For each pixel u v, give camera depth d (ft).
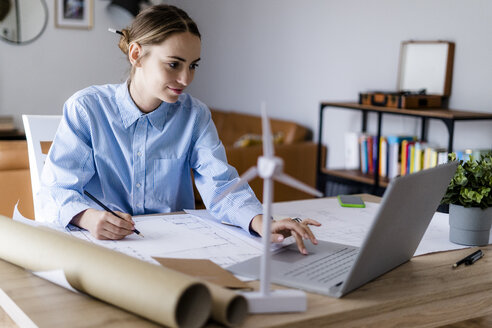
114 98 5.14
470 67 10.85
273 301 2.80
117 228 4.00
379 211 2.87
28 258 3.29
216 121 17.52
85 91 5.11
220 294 2.61
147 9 4.67
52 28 17.31
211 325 2.64
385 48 12.53
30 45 17.07
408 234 3.46
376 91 12.33
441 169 3.39
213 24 18.33
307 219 4.21
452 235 4.27
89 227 4.08
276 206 5.24
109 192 5.21
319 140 13.12
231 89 17.80
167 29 4.42
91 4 17.72
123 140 5.12
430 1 11.50
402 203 3.04
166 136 5.25
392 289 3.24
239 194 4.57
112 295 2.77
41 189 4.67
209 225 4.50
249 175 2.79
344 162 13.79
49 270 3.14
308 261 3.57
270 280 3.10
